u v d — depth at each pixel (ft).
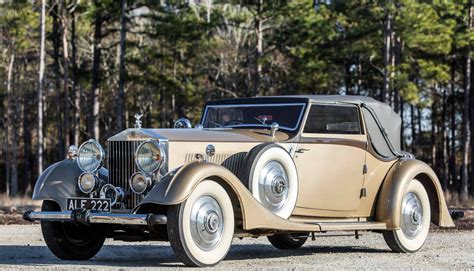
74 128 223.92
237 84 235.20
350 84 225.56
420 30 176.04
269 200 41.73
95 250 45.73
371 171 48.49
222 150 41.78
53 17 201.05
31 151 285.64
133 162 40.60
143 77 199.00
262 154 41.42
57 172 43.55
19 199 155.43
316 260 44.86
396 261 44.39
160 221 38.11
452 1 185.26
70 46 230.07
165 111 260.01
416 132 291.38
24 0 184.34
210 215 39.14
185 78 211.82
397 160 50.52
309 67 197.67
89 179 41.78
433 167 263.70
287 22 196.75
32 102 264.72
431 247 53.67
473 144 216.13
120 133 41.27
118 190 40.65
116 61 244.42
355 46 192.95
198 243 38.88
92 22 199.82
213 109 48.49
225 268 38.70
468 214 99.04
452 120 248.32
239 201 39.91
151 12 198.39
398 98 192.34
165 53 205.46
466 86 196.03
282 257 46.98
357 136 47.73
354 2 186.19
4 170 292.81
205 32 193.36
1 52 234.58
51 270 38.19
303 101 45.29
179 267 39.06
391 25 178.81
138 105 266.16
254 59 196.95
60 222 44.27
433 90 241.96
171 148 40.06
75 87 214.90
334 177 46.09
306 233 49.75
